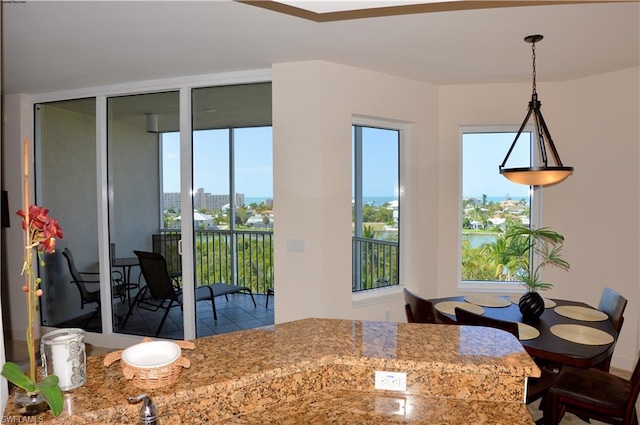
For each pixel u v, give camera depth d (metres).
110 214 4.04
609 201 3.57
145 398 1.03
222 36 2.74
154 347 1.25
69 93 4.02
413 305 2.61
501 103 3.90
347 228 3.45
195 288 3.83
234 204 3.76
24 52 2.98
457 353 1.38
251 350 1.41
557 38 2.78
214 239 3.82
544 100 3.86
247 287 3.92
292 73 3.32
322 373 1.34
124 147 3.96
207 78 3.62
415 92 3.80
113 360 1.26
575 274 3.79
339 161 3.39
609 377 2.32
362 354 1.37
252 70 3.51
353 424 1.16
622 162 3.49
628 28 2.61
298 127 3.32
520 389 1.27
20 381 1.03
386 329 1.62
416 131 3.87
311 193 3.32
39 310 4.26
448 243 4.04
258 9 2.34
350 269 3.48
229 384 1.19
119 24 2.52
